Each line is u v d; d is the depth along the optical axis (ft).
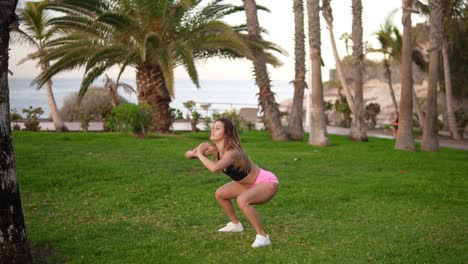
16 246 14.15
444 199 26.68
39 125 76.13
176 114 88.48
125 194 26.14
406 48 53.83
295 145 54.03
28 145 43.93
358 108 65.46
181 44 57.77
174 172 32.96
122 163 35.42
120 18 54.13
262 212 23.12
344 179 32.58
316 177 33.17
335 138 68.95
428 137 55.21
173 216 22.06
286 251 17.08
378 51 87.97
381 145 57.77
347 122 102.58
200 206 24.02
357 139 65.21
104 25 58.80
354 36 65.41
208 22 57.67
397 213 23.27
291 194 27.14
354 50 65.46
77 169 32.35
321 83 56.24
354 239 18.66
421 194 27.96
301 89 63.21
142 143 48.34
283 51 60.54
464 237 19.24
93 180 29.71
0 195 13.82
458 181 32.71
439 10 53.47
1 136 13.71
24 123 70.08
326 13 69.51
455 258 16.55
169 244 17.78
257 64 61.31
